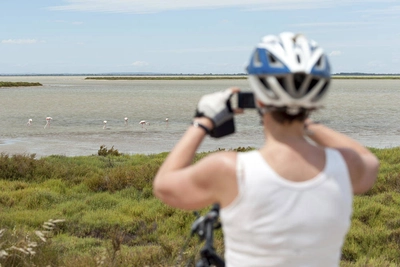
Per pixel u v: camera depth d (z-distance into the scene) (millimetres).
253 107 2070
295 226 1827
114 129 33156
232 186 1861
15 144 25375
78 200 12055
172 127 34562
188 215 10172
